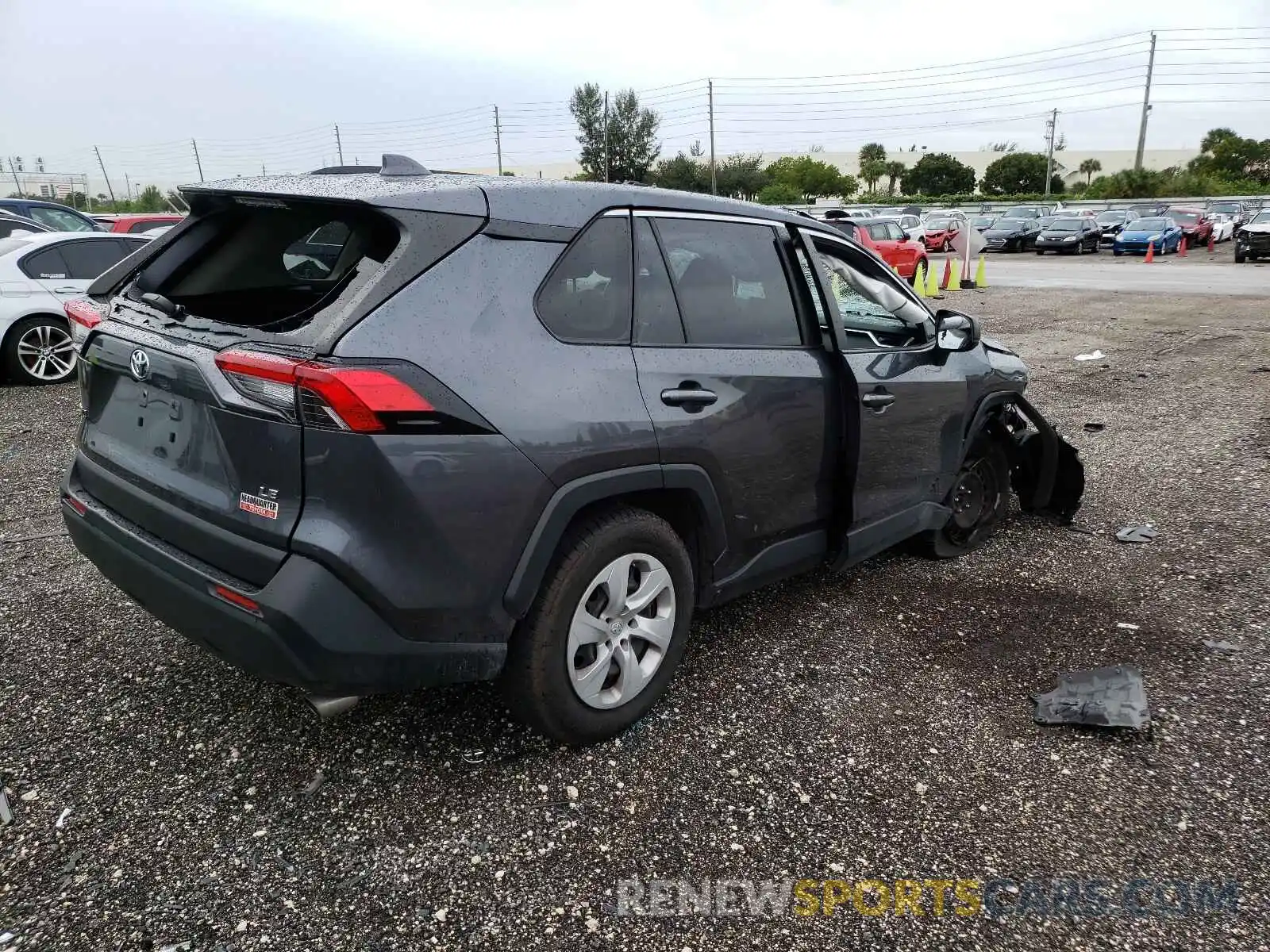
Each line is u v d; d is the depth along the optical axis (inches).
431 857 93.0
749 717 119.3
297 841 94.8
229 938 82.4
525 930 84.0
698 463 112.3
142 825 96.8
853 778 106.8
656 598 113.7
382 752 110.0
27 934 82.1
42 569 165.3
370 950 81.5
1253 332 483.8
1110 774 108.0
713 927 85.0
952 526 175.0
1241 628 145.7
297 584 84.5
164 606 97.4
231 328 93.9
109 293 117.8
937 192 3127.5
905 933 84.5
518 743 112.3
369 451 83.8
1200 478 228.5
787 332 129.0
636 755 110.6
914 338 157.9
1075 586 163.0
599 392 101.0
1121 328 508.1
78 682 125.3
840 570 141.9
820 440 131.9
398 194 92.0
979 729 117.3
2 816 97.6
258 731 114.2
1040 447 192.4
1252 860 93.7
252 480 88.3
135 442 105.2
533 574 96.3
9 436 263.4
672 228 116.2
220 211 113.9
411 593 88.4
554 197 103.3
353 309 85.8
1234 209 1610.5
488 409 91.0
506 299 95.3
